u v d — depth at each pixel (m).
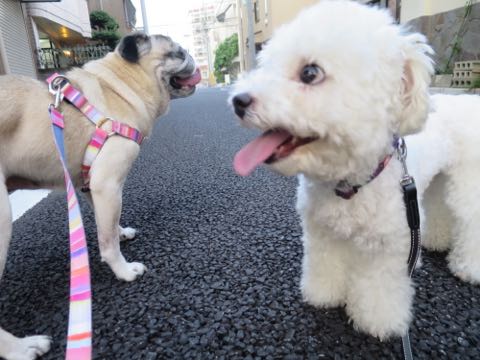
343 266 0.41
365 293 0.37
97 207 0.47
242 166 0.31
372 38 0.30
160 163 1.10
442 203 0.51
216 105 2.86
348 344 0.35
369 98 0.29
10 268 0.52
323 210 0.36
